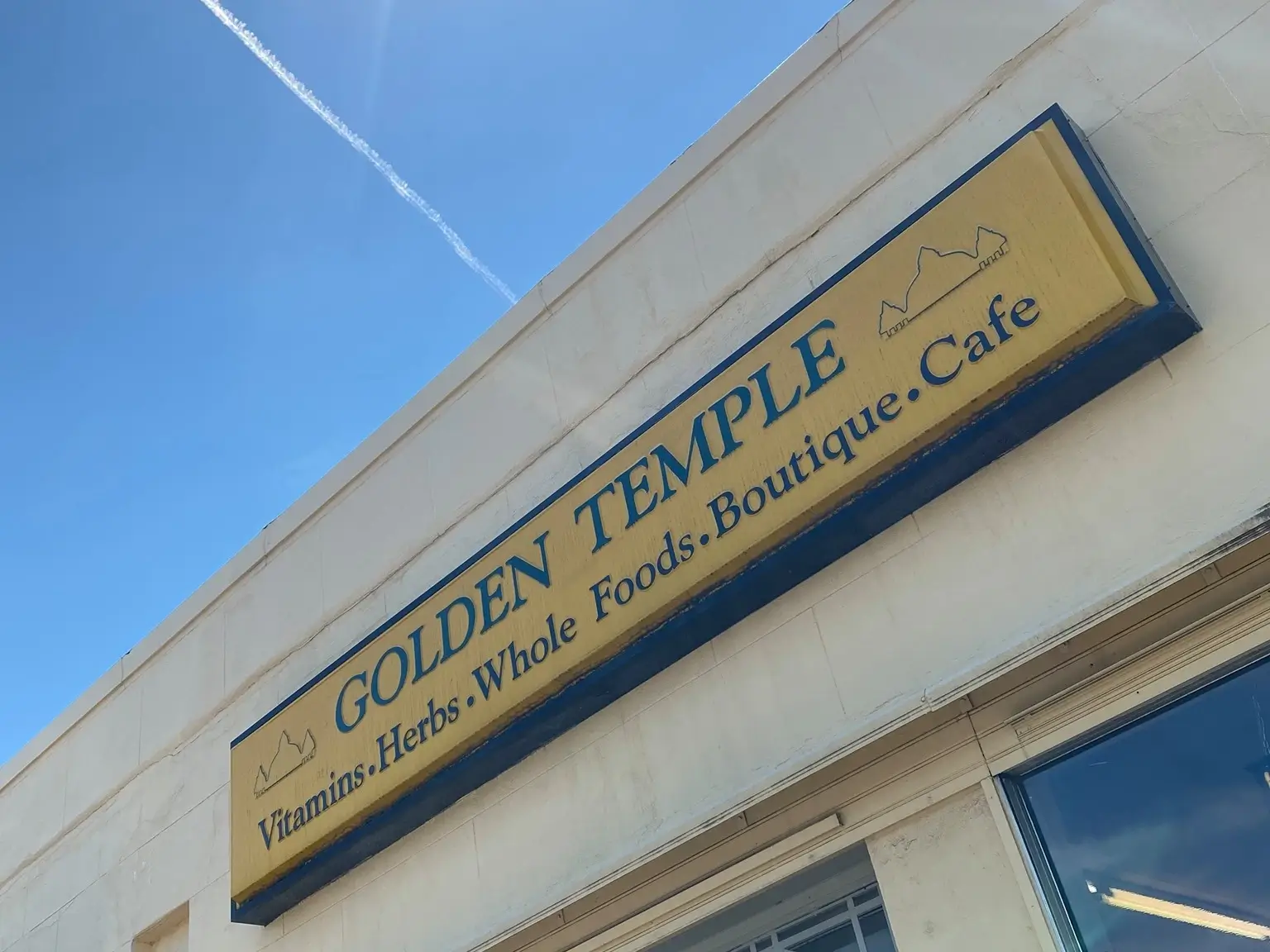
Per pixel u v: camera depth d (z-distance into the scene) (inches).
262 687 282.2
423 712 225.6
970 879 155.7
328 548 283.1
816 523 180.4
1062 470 163.6
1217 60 169.5
